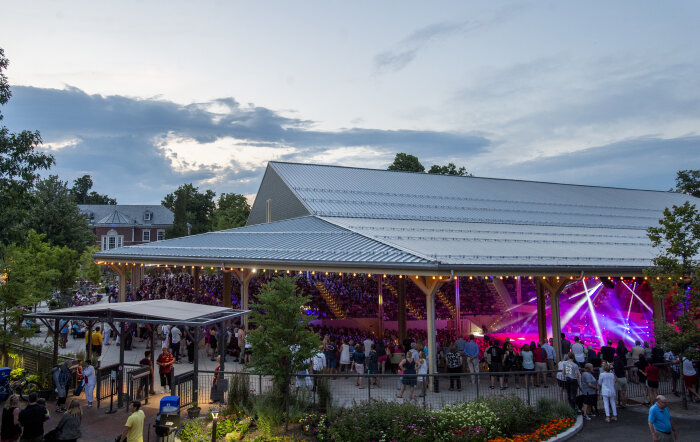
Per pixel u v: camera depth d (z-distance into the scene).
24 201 22.20
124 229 91.62
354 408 14.16
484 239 25.11
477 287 35.56
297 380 16.67
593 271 21.02
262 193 41.31
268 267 22.64
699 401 18.17
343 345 20.22
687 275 19.02
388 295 34.91
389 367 20.84
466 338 23.94
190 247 29.16
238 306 33.88
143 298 36.31
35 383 17.75
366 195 36.81
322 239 25.00
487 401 15.20
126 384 18.28
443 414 13.99
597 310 32.09
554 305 21.75
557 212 39.97
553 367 19.69
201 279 43.94
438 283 17.91
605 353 20.48
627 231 36.41
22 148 21.30
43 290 28.89
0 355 21.30
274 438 13.05
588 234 32.19
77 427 12.08
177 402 14.08
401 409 13.98
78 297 42.34
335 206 33.78
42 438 12.30
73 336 29.66
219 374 16.62
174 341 23.98
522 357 19.50
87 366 16.83
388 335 24.02
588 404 15.96
